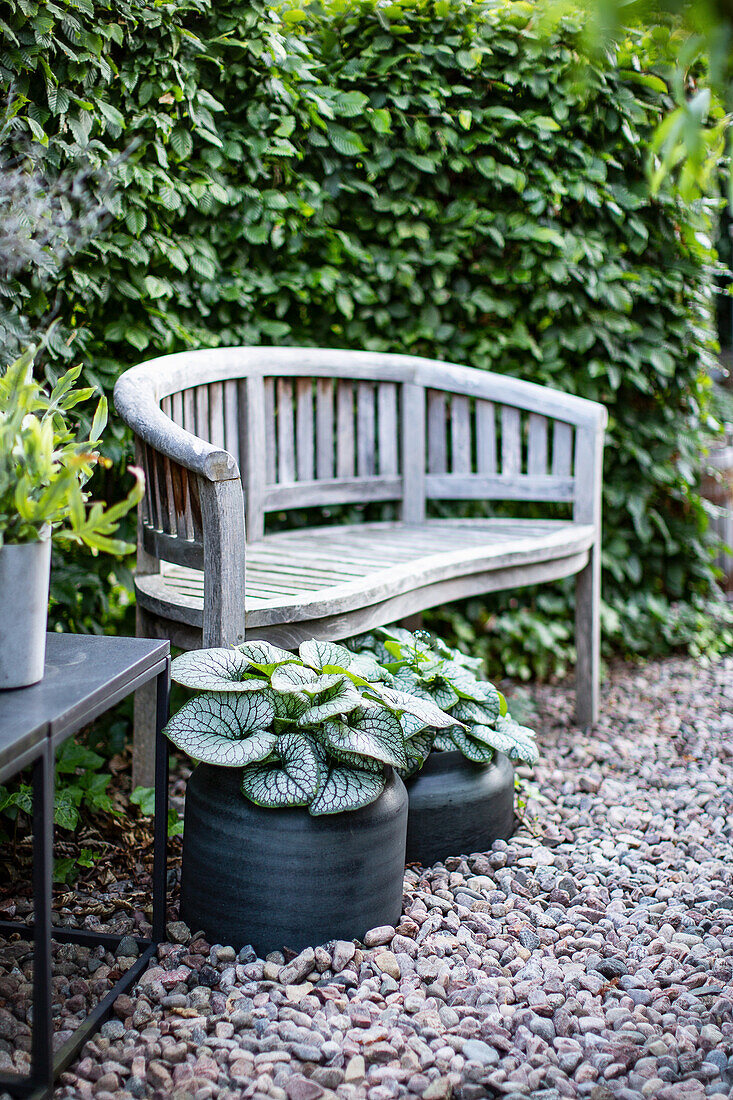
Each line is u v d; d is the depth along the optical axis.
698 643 3.88
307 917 1.65
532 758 2.13
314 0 3.01
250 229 2.86
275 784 1.63
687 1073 1.43
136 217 2.53
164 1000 1.55
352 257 3.13
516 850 2.15
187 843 1.74
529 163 3.21
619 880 2.08
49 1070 1.32
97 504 1.30
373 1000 1.58
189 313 2.86
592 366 3.38
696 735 3.07
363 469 3.16
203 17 2.71
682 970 1.71
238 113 2.85
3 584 1.31
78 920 1.85
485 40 3.11
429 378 3.16
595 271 3.35
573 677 3.67
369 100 3.05
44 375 2.46
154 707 2.34
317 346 3.22
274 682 1.69
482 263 3.29
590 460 3.04
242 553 1.95
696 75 3.28
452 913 1.86
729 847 2.27
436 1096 1.34
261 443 2.81
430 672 2.14
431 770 2.10
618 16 0.98
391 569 2.36
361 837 1.67
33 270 2.25
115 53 2.51
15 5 2.17
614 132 3.31
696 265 3.49
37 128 2.21
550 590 3.59
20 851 2.10
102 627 2.78
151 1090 1.37
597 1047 1.48
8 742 1.15
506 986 1.64
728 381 5.50
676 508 3.80
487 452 3.19
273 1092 1.34
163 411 2.37
